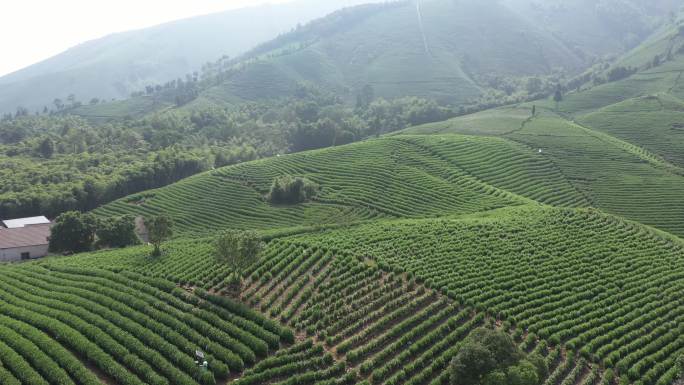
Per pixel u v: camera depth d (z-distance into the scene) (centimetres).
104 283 6306
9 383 4369
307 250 7088
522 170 12800
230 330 5141
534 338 5316
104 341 4991
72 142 17138
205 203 11588
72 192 12000
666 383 4803
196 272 6500
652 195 11656
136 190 13388
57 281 6488
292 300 5841
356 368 4750
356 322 5388
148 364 4725
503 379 4034
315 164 13225
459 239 7612
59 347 4912
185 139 18875
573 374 4831
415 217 10019
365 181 11938
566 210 8950
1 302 5853
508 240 7581
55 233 8600
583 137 15238
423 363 4853
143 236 9838
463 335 5288
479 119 18488
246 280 6325
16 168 13788
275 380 4566
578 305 5934
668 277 6631
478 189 11394
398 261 6756
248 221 10550
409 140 14400
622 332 5512
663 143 14900
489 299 5881
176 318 5400
